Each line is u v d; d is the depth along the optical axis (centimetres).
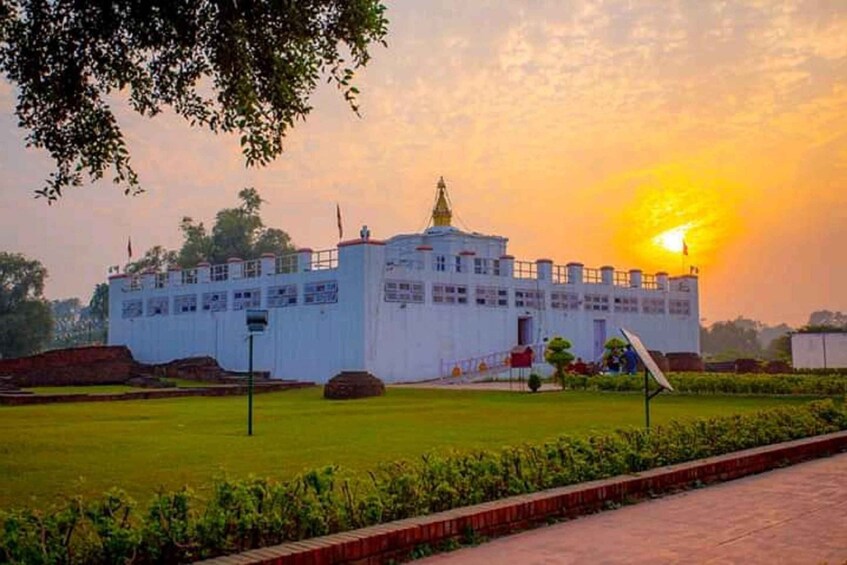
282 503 565
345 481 644
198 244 7325
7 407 2244
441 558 561
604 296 4691
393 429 1481
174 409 2128
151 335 4822
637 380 2725
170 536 509
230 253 7200
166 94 962
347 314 3675
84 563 477
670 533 630
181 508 529
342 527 578
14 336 6775
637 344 1059
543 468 750
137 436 1373
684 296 5125
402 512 621
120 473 943
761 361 4094
